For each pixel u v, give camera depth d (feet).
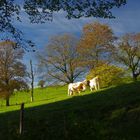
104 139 59.72
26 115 103.35
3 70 301.84
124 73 282.97
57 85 323.16
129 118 76.07
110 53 316.60
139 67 334.85
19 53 304.91
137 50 334.24
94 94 134.72
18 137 63.10
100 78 268.21
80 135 60.18
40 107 126.41
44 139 61.72
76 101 117.39
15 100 355.97
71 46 319.06
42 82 320.91
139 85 127.85
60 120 82.28
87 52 313.32
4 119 106.22
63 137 60.39
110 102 94.84
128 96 102.01
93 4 80.28
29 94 372.38
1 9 80.12
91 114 86.17
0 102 357.00
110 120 77.15
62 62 319.27
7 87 300.61
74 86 228.02
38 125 73.10
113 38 319.27
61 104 118.11
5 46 300.40
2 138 64.44
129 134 63.00
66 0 80.94
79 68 316.81
